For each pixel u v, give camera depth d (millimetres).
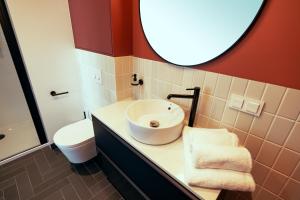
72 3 1665
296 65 727
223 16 879
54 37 1739
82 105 2275
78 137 1617
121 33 1400
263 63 816
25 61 1621
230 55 922
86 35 1663
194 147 828
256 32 800
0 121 2102
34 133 2152
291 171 875
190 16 1020
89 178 1691
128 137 1115
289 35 714
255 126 932
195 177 770
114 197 1518
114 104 1563
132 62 1575
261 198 1045
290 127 814
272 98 830
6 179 1648
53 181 1646
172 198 893
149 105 1361
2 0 1406
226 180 745
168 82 1316
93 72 1788
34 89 1760
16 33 1503
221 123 1083
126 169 1244
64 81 1970
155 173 947
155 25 1240
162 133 995
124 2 1318
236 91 951
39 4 1552
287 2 686
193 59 1092
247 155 770
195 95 1057
